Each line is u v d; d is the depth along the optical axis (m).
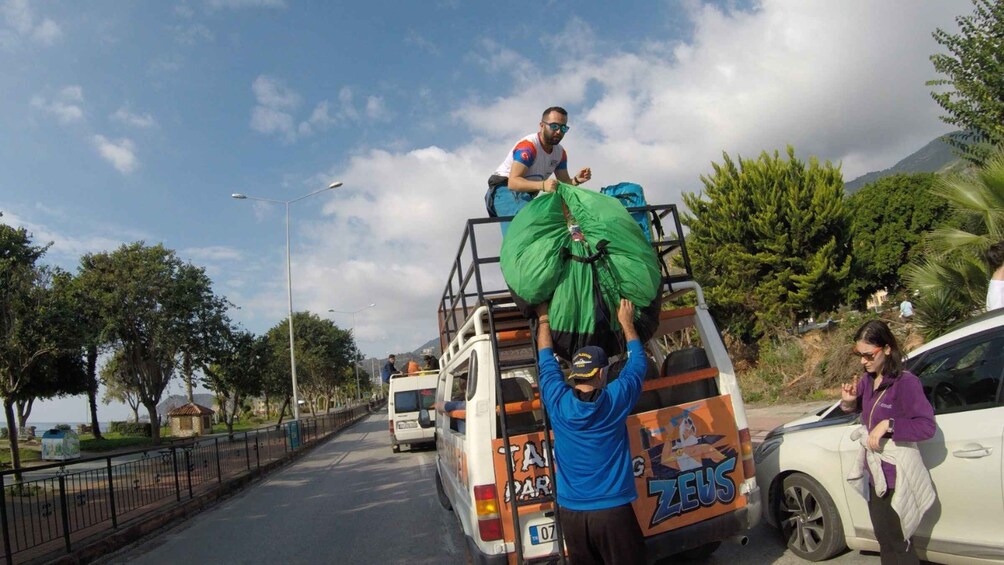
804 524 5.18
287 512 10.76
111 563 8.15
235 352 34.34
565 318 4.11
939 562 4.24
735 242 23.11
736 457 4.86
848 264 21.47
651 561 4.52
